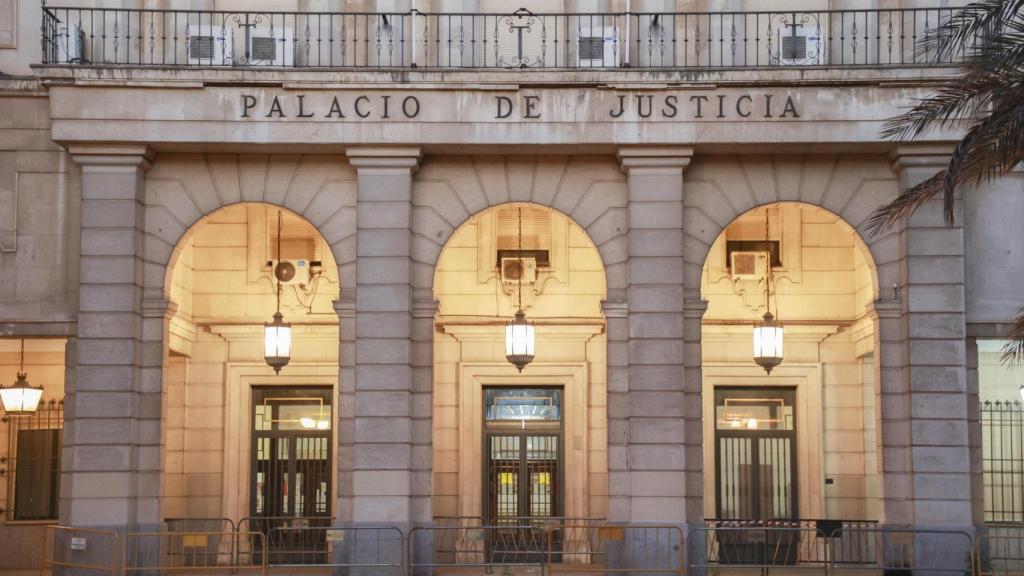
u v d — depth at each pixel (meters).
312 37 21.78
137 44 21.86
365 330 20.89
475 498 24.16
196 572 21.75
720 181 21.48
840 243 24.45
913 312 20.84
